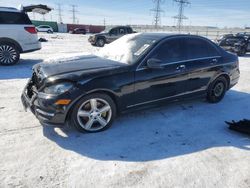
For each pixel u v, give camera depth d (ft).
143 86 13.17
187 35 15.62
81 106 11.66
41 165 9.67
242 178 9.29
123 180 8.96
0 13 28.48
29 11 36.14
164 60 14.06
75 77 11.35
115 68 12.40
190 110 16.25
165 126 13.62
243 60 44.37
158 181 8.96
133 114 15.02
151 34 15.57
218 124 14.25
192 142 11.94
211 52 16.78
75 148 10.96
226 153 11.01
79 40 85.56
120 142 11.65
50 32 154.61
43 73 12.03
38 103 11.46
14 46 29.89
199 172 9.56
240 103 18.26
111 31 62.44
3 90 19.21
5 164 9.62
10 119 13.70
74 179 8.93
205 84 16.51
